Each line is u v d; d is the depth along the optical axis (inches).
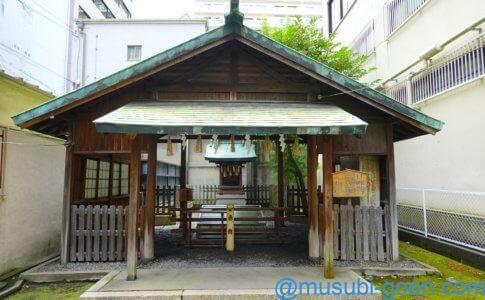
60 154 328.8
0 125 243.0
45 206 302.0
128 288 205.5
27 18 532.7
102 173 374.9
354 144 272.5
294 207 493.0
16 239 260.7
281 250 311.4
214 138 228.5
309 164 285.1
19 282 229.8
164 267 255.1
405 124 272.8
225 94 270.2
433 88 356.2
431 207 355.6
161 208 501.7
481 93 287.9
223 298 196.9
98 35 794.8
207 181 901.2
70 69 675.4
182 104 252.2
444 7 343.3
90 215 267.3
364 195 232.2
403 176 411.5
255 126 200.4
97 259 264.1
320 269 245.1
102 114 265.9
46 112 226.1
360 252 270.5
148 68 231.8
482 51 284.5
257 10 1717.5
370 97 241.3
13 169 257.1
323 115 230.2
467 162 304.8
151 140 282.5
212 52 269.6
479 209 289.0
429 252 313.7
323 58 447.8
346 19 642.8
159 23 810.2
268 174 805.2
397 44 443.2
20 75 512.7
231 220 313.3
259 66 273.3
